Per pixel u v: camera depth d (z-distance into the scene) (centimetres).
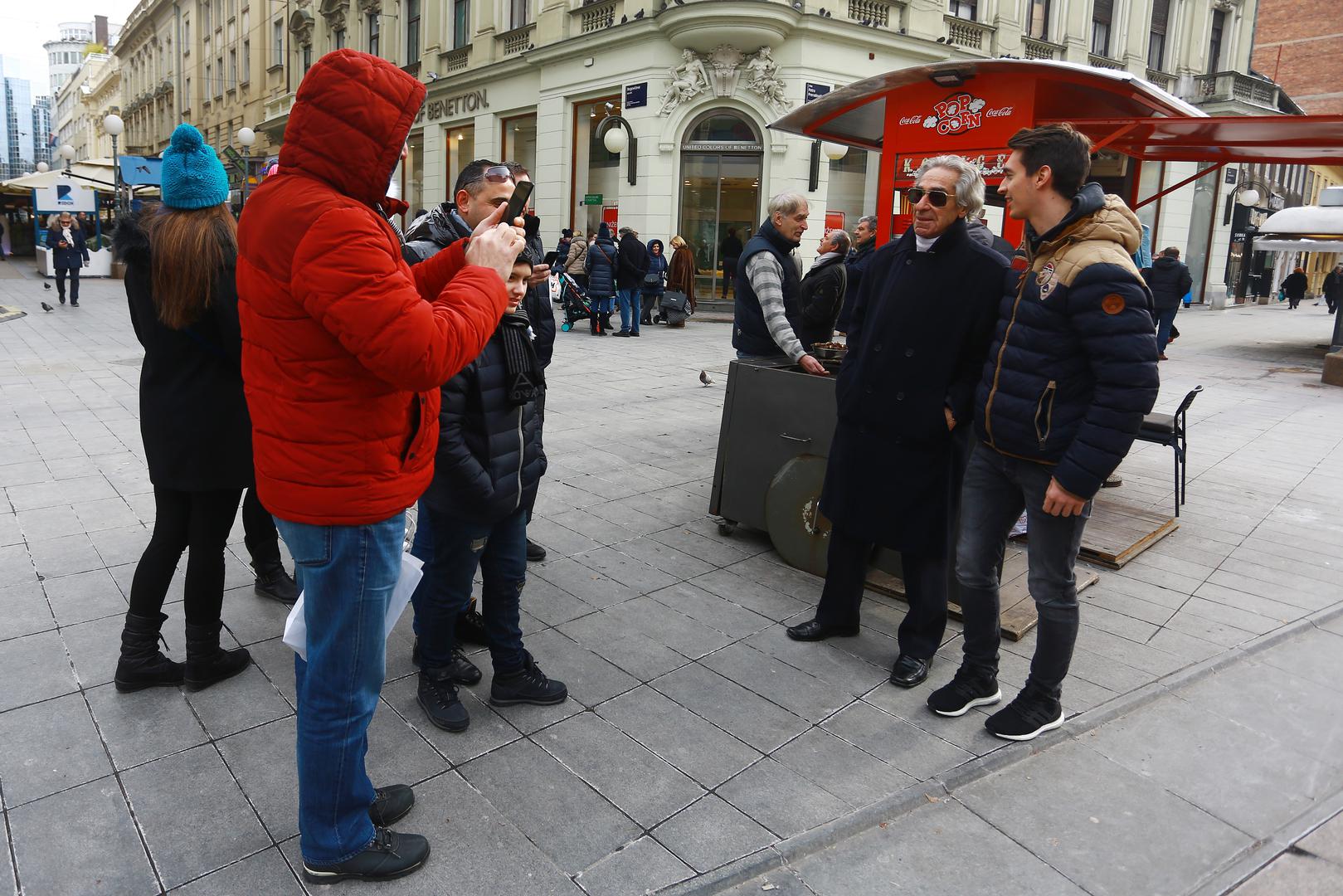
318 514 187
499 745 277
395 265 175
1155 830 249
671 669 330
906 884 225
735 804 251
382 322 167
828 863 232
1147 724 304
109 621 347
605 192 1861
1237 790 268
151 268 265
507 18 2045
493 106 2097
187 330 272
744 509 455
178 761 262
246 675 312
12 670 309
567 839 235
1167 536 501
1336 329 1384
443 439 247
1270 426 820
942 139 601
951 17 1802
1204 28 2411
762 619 375
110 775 254
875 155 1750
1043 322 261
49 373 880
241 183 2484
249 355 186
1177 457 529
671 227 1730
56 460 566
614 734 286
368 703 210
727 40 1597
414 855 220
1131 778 273
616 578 413
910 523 319
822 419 417
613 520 494
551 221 1953
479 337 185
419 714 292
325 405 180
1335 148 557
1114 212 255
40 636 333
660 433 708
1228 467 664
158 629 302
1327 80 3666
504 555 287
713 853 230
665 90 1669
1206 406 928
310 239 168
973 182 296
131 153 5631
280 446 185
